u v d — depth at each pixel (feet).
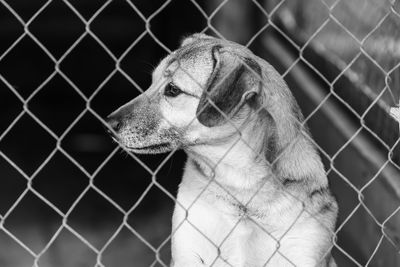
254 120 13.58
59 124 33.83
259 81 13.17
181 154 28.22
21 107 36.45
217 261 14.30
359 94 19.31
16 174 27.61
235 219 14.10
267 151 13.78
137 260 20.66
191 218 14.16
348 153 18.85
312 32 26.11
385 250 15.99
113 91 39.01
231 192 14.05
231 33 30.27
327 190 14.44
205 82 13.56
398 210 14.80
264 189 13.93
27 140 31.71
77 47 42.39
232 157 13.80
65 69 41.04
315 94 23.11
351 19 20.93
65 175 27.58
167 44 37.58
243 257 14.21
